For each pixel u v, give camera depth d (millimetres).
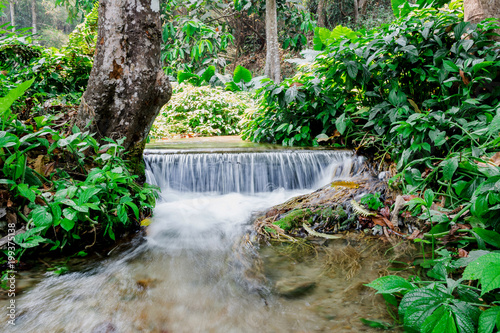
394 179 2109
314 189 2992
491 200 1359
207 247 1801
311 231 1967
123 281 1406
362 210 2057
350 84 3072
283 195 2820
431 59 2730
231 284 1377
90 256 1672
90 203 1636
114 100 1987
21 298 1249
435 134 2074
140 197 2029
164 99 2117
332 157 3008
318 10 12945
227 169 2900
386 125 2844
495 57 2275
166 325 1090
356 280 1368
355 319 1085
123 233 1966
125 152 2100
